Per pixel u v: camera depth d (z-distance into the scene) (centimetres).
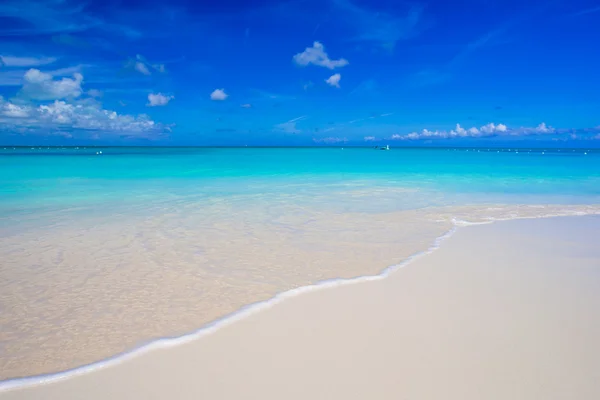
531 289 519
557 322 427
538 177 2058
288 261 638
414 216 1001
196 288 526
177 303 479
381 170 2636
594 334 402
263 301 484
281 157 4719
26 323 429
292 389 316
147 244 728
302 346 379
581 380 327
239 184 1719
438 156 5025
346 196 1345
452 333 403
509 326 417
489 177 2078
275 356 362
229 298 493
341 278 563
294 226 882
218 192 1432
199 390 315
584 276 569
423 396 307
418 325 420
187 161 3541
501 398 305
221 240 761
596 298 491
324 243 745
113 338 398
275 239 771
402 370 340
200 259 645
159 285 535
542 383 323
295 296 500
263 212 1043
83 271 586
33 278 557
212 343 386
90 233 802
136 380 330
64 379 332
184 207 1108
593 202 1233
